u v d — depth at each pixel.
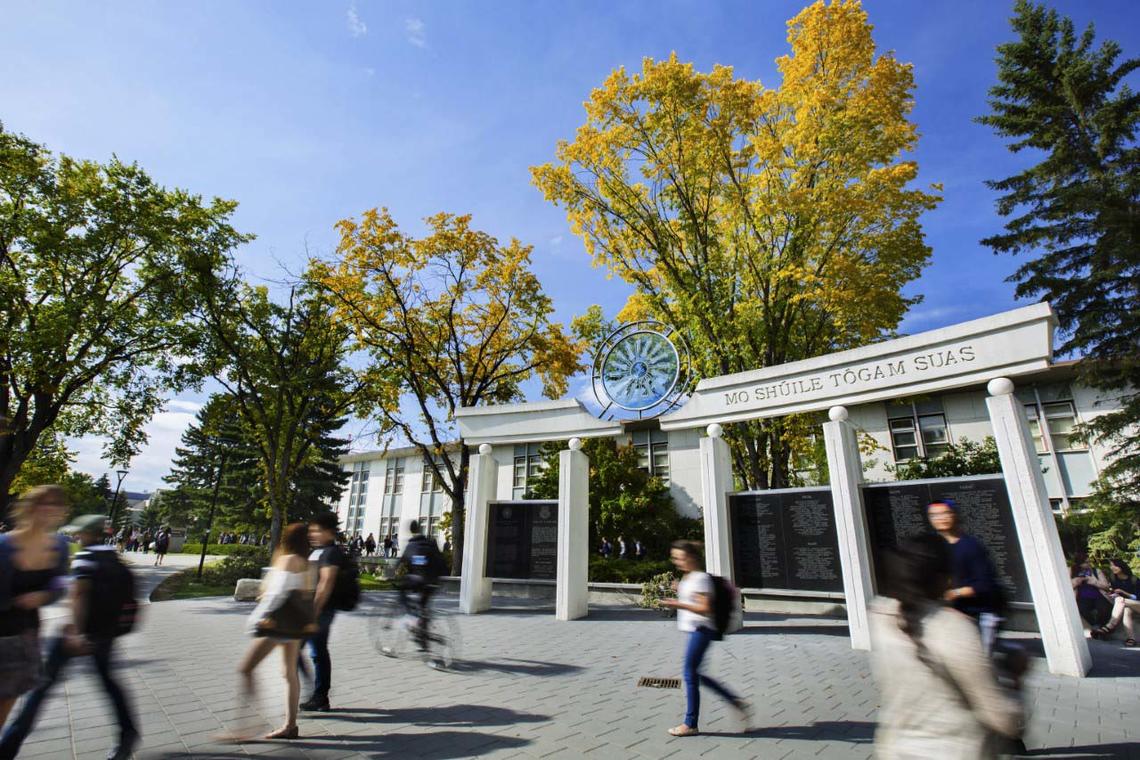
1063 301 16.27
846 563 8.79
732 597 5.01
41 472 25.08
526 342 24.83
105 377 21.23
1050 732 4.78
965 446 18.98
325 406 25.45
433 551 8.12
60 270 20.16
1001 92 19.59
